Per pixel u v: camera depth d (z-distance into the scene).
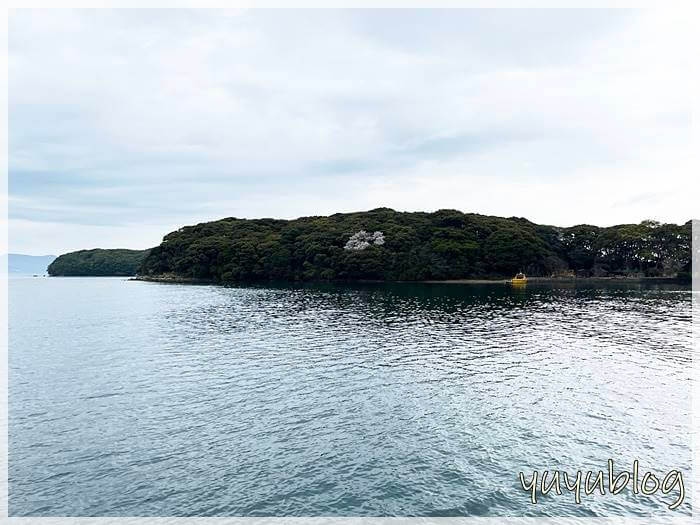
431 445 18.98
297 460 17.69
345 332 45.66
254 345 39.62
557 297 80.50
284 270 132.88
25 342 42.72
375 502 14.78
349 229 140.38
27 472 17.08
